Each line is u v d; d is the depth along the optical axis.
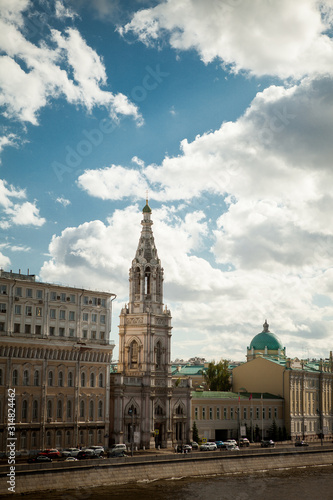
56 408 125.25
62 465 99.31
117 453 124.44
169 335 154.62
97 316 136.38
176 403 153.75
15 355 119.25
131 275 155.50
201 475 116.94
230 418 169.75
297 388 191.75
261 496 102.44
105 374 136.38
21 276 126.06
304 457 136.88
